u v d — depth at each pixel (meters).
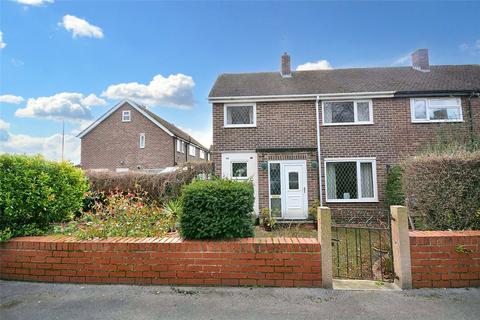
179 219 4.00
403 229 3.59
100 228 4.29
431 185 4.20
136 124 22.23
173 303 3.15
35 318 2.83
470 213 3.89
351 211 10.37
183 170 10.85
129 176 10.68
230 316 2.87
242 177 10.93
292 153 10.77
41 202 4.21
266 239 3.76
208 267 3.61
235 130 11.12
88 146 22.44
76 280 3.69
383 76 12.56
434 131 10.52
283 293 3.38
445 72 12.62
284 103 11.12
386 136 10.70
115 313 2.93
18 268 3.78
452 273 3.52
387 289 3.50
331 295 3.33
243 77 13.48
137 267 3.66
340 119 11.09
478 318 2.80
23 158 4.34
